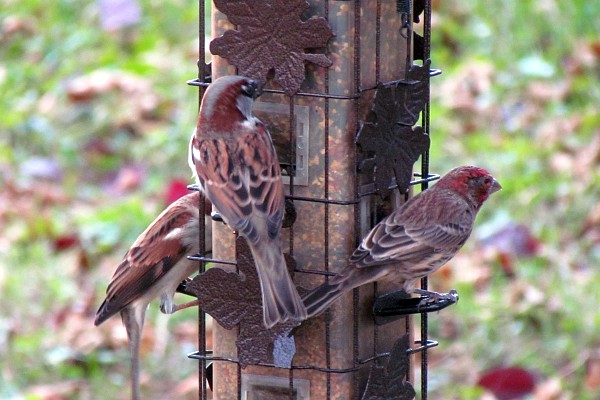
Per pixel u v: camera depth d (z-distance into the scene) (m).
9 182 15.95
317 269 9.04
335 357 9.09
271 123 8.98
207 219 9.64
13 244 14.70
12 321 13.51
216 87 8.70
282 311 8.32
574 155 15.84
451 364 12.91
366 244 8.81
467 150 15.95
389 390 9.02
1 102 17.42
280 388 9.27
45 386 12.80
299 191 8.98
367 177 9.06
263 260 8.40
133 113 17.22
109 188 16.08
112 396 12.69
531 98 17.19
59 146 16.73
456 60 18.12
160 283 10.11
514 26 18.44
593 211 14.81
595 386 12.47
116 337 13.27
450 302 9.13
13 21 19.06
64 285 13.99
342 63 8.77
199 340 9.38
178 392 12.67
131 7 19.25
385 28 9.06
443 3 19.00
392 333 9.48
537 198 15.04
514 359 12.88
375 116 8.72
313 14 8.77
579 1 18.41
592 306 13.38
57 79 17.95
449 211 9.12
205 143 8.66
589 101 17.12
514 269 13.94
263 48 8.69
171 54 18.44
